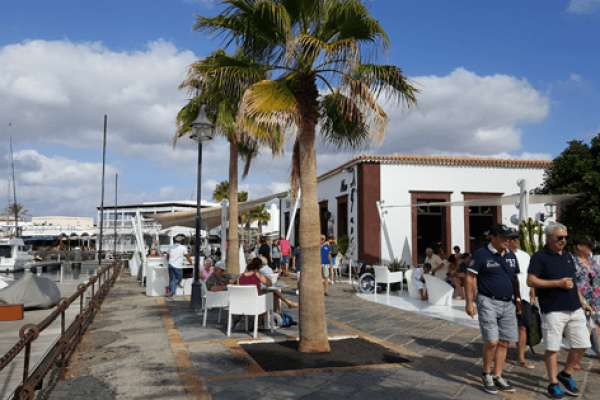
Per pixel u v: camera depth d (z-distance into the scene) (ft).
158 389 16.63
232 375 18.16
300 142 22.03
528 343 19.76
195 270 36.63
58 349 16.94
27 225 191.42
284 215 99.30
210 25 21.59
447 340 24.85
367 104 20.13
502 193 67.72
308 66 20.90
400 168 66.03
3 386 16.56
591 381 17.65
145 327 28.76
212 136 37.06
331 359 20.43
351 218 68.54
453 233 66.28
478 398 15.80
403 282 50.78
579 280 19.10
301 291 21.98
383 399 15.61
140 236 60.59
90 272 83.10
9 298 34.19
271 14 20.25
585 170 52.75
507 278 16.70
